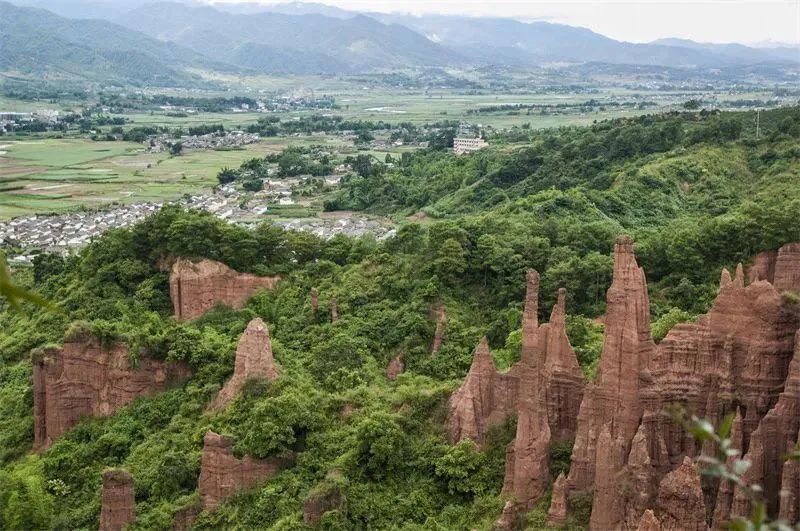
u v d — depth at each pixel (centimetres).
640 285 4475
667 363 4584
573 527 4312
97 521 6200
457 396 5759
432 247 9650
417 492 5388
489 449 5428
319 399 6544
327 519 5206
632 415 4416
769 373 4359
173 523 5791
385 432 5656
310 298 9675
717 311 4594
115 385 7712
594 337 7444
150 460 6700
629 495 4097
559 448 4944
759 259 8750
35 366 7625
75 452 7162
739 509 3866
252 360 7094
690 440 4412
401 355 8388
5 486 6209
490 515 4850
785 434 4028
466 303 9062
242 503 5831
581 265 8975
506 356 7388
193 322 9525
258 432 6056
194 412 7219
